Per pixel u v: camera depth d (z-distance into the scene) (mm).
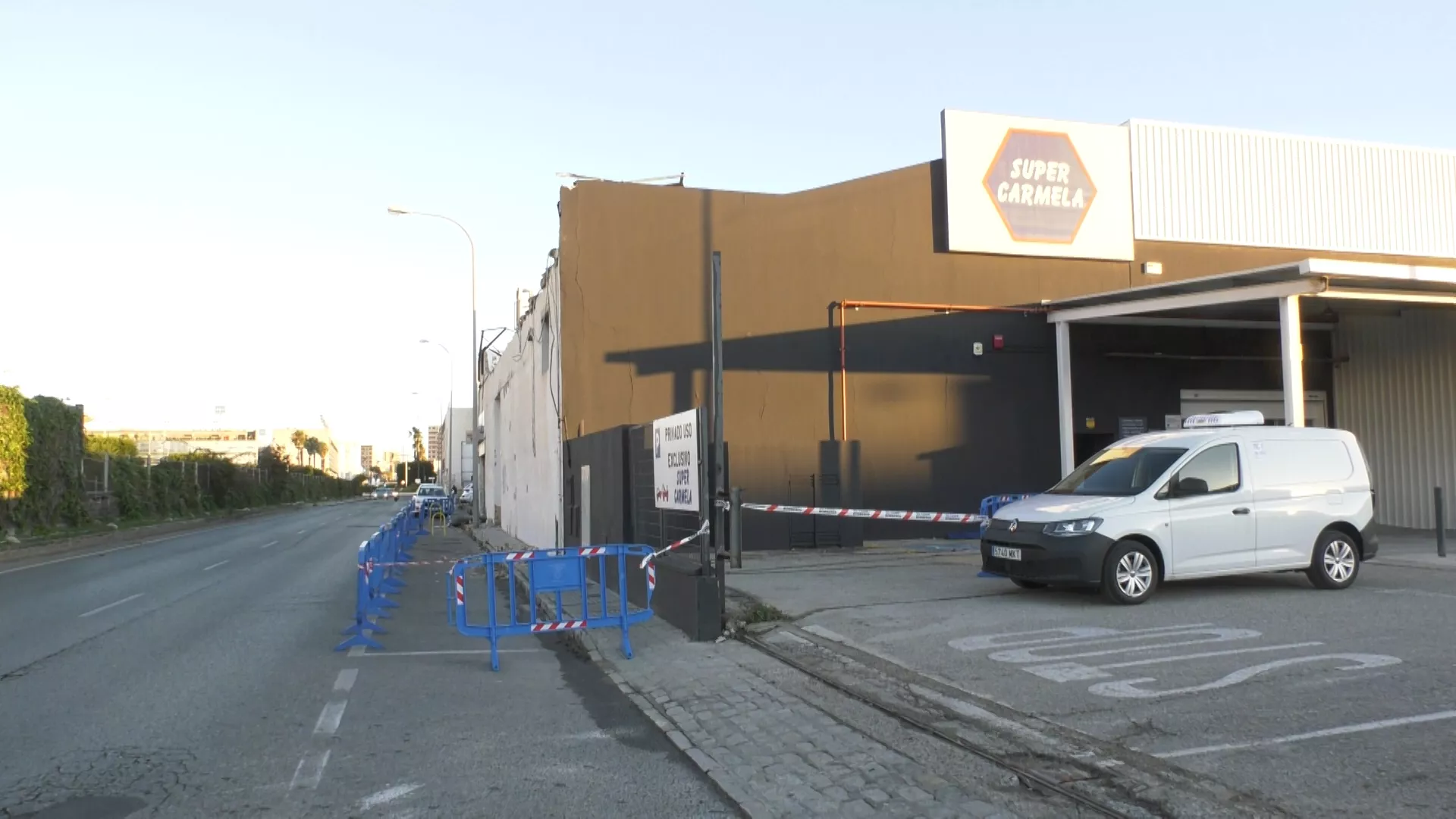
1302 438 11859
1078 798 5164
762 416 19547
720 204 19750
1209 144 22250
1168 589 11883
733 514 15305
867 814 5215
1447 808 4723
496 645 9859
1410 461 21812
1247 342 22797
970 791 5406
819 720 7027
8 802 5645
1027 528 11273
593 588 16047
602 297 19188
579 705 8094
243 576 19000
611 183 19328
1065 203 21203
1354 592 11344
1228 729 6145
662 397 19281
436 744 6891
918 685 7750
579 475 18203
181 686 8805
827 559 16797
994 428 20797
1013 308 20922
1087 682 7488
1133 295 18078
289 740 6984
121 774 6164
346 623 12547
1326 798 4918
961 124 20719
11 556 23938
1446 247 23922
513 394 30875
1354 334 23203
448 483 71750
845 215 20250
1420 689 6836
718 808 5535
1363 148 23406
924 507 20250
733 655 9531
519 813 5457
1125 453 12109
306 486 79250
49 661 10023
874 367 20188
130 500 37969
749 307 19672
